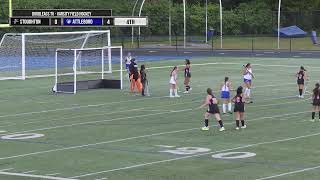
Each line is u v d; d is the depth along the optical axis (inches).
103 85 2618.1
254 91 2433.6
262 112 1881.2
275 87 2576.3
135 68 2402.8
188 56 4512.8
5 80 2942.9
